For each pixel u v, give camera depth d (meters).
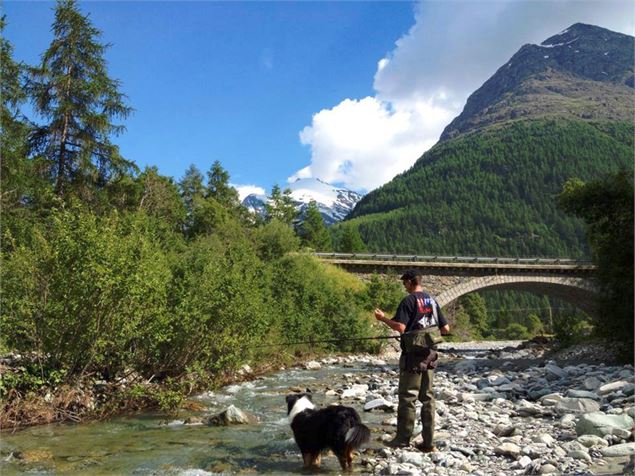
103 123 28.28
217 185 63.84
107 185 30.39
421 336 7.40
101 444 7.77
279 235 37.16
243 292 13.57
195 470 6.53
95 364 10.87
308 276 31.19
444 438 7.84
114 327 10.28
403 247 181.25
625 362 17.06
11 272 10.26
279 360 19.78
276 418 9.69
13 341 9.94
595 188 19.23
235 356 13.43
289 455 7.21
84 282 9.67
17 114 26.39
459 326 69.06
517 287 52.88
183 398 10.41
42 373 9.62
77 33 28.47
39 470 6.52
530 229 194.25
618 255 17.89
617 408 9.19
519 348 31.11
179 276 13.80
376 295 39.25
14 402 9.10
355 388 13.06
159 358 12.09
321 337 26.12
